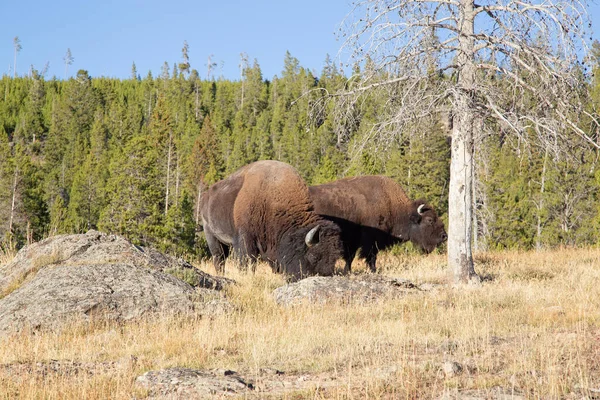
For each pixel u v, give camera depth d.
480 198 51.31
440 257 70.62
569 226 156.75
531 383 21.78
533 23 45.09
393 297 42.28
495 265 62.53
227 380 23.55
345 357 27.05
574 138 46.19
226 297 41.56
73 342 32.78
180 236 186.00
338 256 45.62
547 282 49.59
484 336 30.05
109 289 38.28
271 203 49.22
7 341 32.91
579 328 30.70
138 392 22.59
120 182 196.12
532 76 46.47
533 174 158.62
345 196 58.75
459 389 21.52
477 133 45.38
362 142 47.38
